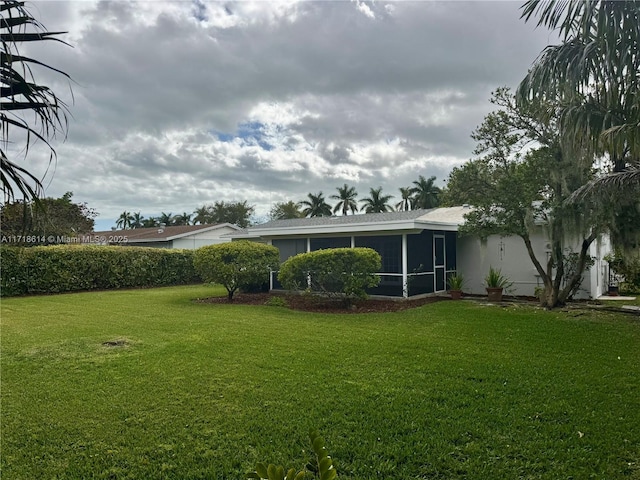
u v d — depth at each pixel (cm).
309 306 1181
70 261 1681
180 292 1659
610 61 558
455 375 523
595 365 562
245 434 374
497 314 987
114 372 552
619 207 866
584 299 1266
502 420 392
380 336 752
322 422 394
